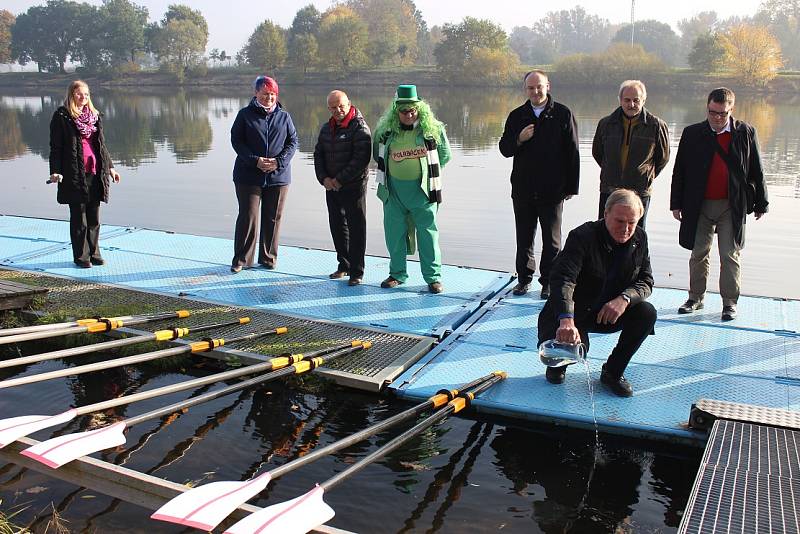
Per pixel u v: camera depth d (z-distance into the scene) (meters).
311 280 7.41
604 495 4.05
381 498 4.01
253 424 4.79
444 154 6.88
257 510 3.44
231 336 5.86
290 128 7.68
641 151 6.18
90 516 3.78
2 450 4.04
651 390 4.96
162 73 76.31
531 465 4.34
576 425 4.63
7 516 3.76
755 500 3.45
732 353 5.52
